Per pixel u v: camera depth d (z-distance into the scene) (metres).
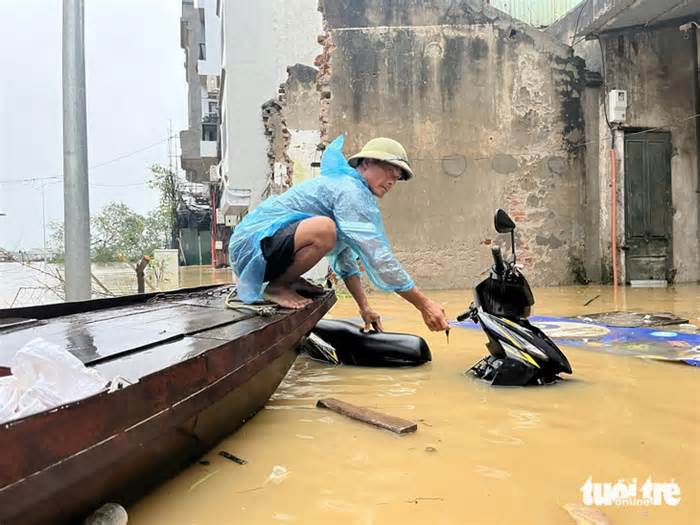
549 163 9.38
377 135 9.18
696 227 9.61
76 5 4.54
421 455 1.82
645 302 6.33
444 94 9.22
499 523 1.36
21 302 7.09
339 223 2.84
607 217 9.40
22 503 0.94
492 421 2.17
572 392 2.57
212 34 15.91
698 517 1.38
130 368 1.42
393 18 9.25
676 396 2.47
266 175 9.57
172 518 1.39
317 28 9.43
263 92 9.55
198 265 23.25
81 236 4.56
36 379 1.18
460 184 9.21
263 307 2.71
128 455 1.29
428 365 3.26
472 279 9.20
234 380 1.74
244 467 1.72
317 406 2.41
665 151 9.53
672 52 9.56
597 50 9.68
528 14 11.36
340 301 6.94
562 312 5.46
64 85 4.53
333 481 1.62
